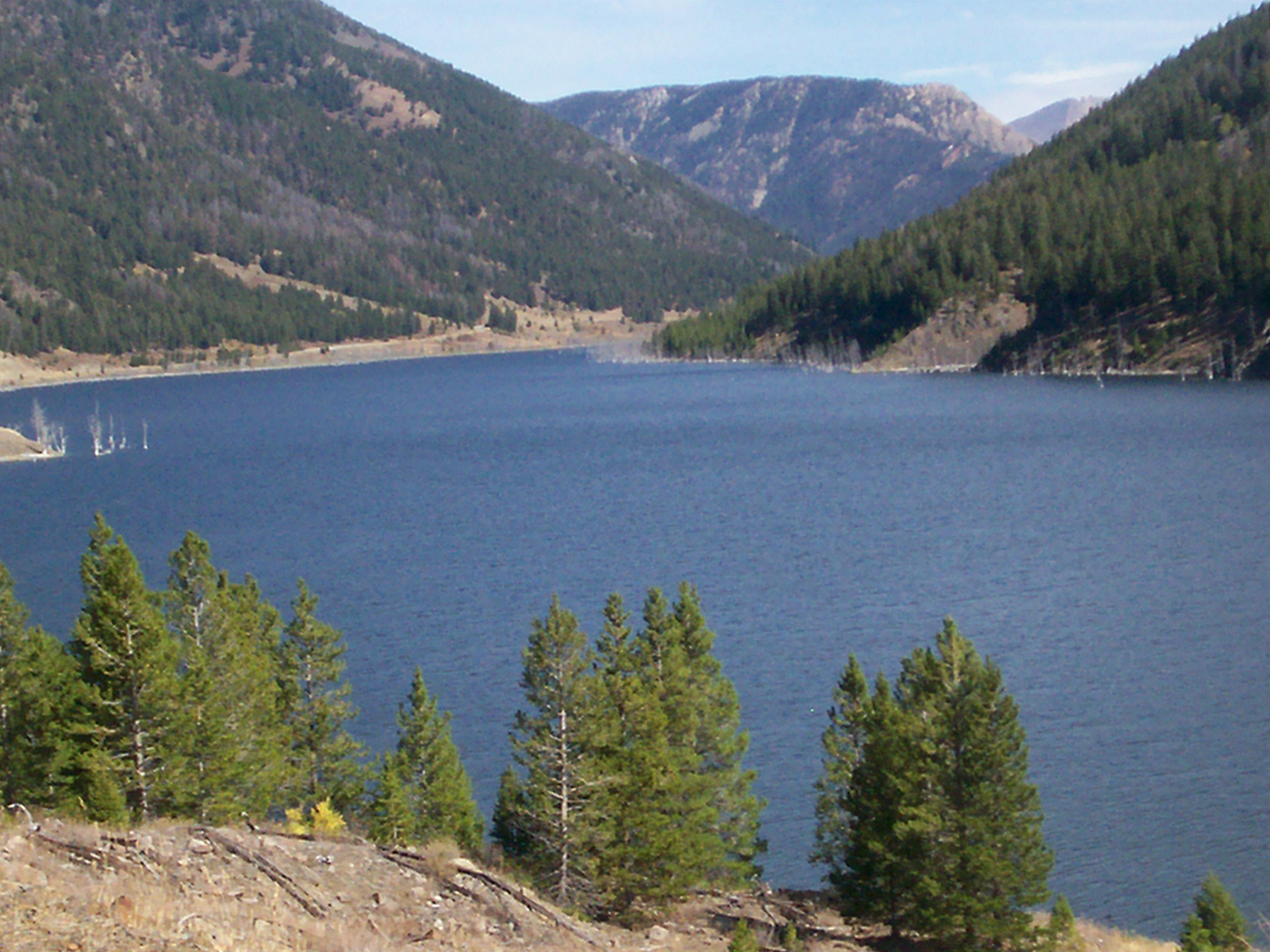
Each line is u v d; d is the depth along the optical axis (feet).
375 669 238.07
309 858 87.45
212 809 135.23
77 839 79.77
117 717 131.75
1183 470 444.55
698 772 144.97
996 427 609.01
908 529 366.02
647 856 126.00
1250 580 279.69
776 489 462.60
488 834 162.09
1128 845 156.15
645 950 97.91
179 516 463.01
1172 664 221.66
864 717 139.64
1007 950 120.16
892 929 128.36
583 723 128.98
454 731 202.90
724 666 231.50
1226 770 175.01
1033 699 206.28
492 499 474.49
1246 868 149.07
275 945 67.56
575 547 361.30
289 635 170.81
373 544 382.01
